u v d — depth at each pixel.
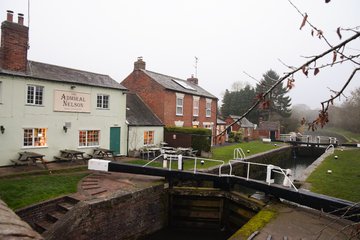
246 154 23.03
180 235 11.47
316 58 2.11
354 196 10.48
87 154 17.20
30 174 12.38
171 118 24.06
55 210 9.35
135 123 20.30
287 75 2.26
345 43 1.96
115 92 18.98
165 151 18.23
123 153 19.61
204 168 15.45
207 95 29.64
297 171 25.33
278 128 48.09
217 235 11.45
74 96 16.48
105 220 8.92
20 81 14.09
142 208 10.45
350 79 2.07
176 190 11.75
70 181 11.62
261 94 2.42
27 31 14.45
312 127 2.36
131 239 10.01
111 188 10.78
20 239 3.19
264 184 10.08
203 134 20.73
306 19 1.96
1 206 4.68
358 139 48.16
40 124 14.93
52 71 16.25
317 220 7.72
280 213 8.33
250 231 6.86
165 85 23.83
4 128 13.52
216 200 11.78
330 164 18.55
